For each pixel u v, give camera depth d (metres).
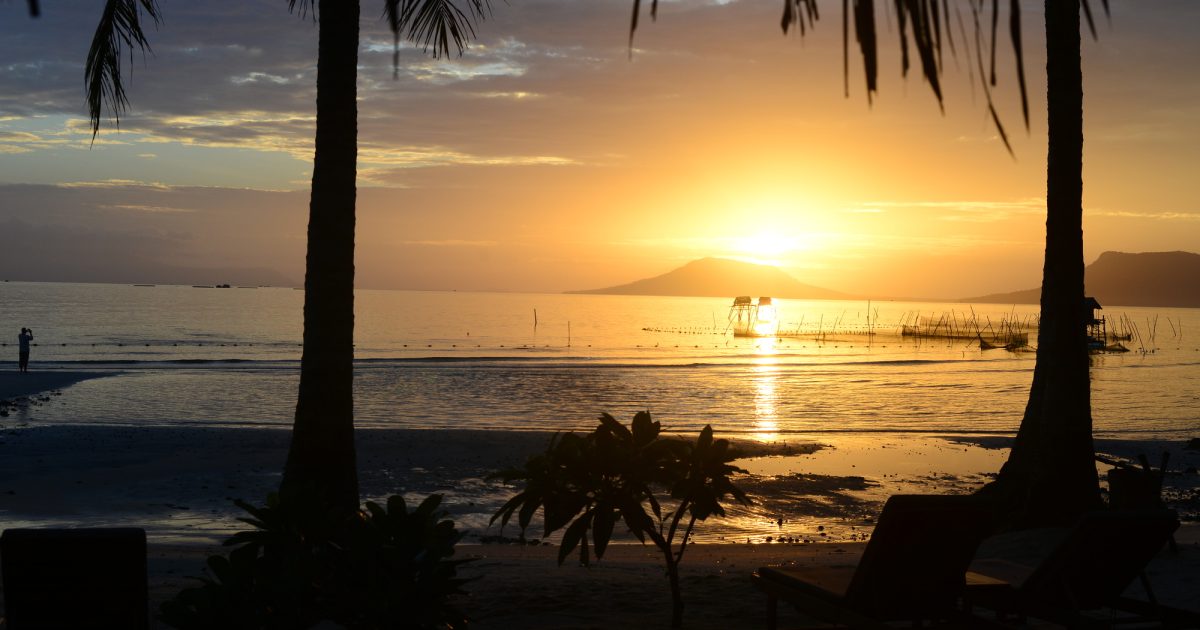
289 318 143.88
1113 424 32.16
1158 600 6.93
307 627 4.00
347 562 4.11
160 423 28.20
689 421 31.59
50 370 46.62
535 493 5.10
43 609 3.51
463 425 29.25
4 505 14.54
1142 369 66.31
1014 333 116.94
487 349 81.75
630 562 9.38
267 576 4.01
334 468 7.31
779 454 22.70
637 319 189.62
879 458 22.45
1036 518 10.38
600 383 45.62
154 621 5.71
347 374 7.43
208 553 9.48
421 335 108.19
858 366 63.12
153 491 15.98
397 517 4.23
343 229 7.38
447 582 4.21
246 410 32.38
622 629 5.73
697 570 8.48
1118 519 4.44
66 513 14.11
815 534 13.56
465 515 14.53
